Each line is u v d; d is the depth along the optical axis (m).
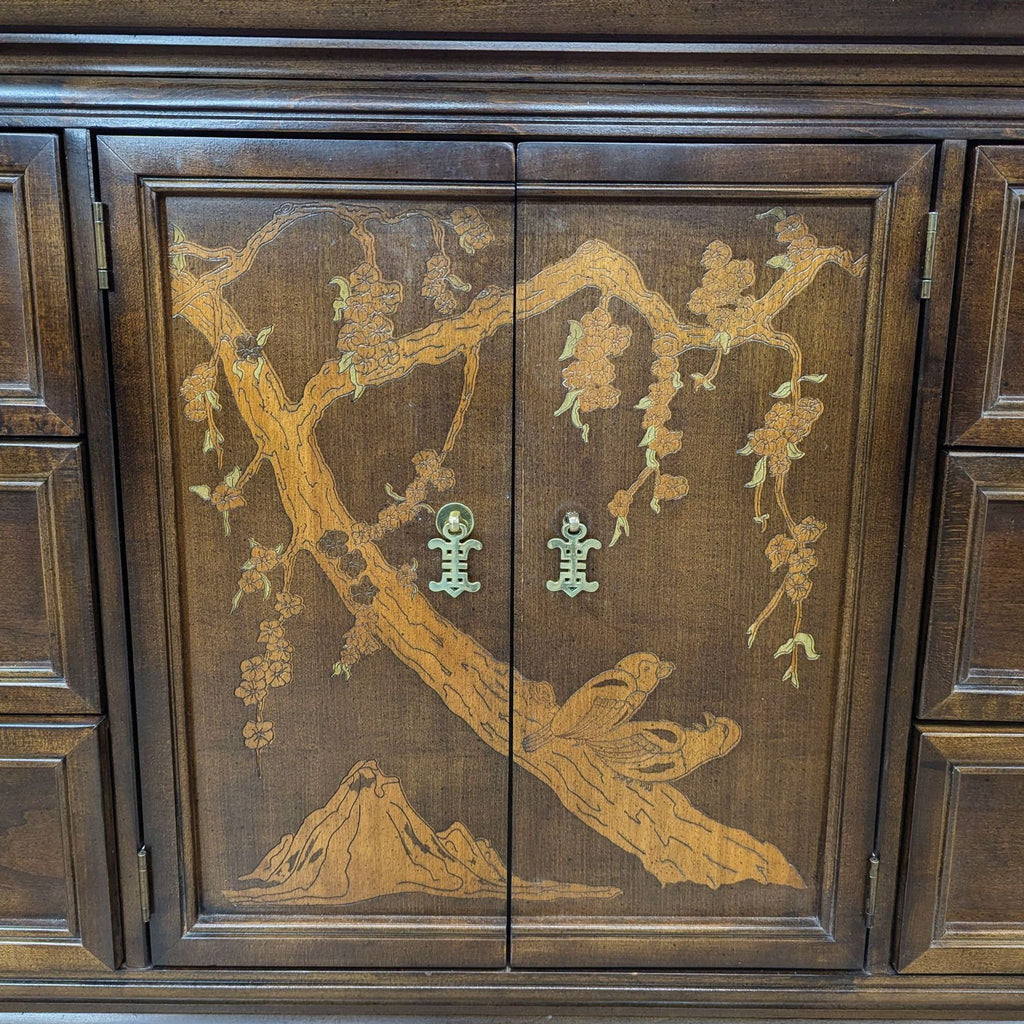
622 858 1.24
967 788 1.20
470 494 1.16
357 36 1.05
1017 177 1.08
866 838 1.23
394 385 1.13
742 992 1.27
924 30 1.03
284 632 1.18
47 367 1.11
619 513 1.16
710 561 1.17
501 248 1.10
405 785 1.22
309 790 1.22
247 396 1.13
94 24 1.03
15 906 1.24
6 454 1.12
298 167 1.08
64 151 1.08
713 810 1.23
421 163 1.08
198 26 1.03
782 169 1.08
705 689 1.20
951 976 1.25
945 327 1.12
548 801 1.23
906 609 1.17
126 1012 1.29
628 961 1.26
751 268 1.11
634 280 1.11
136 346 1.11
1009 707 1.18
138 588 1.16
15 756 1.19
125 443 1.13
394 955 1.26
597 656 1.19
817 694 1.20
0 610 1.17
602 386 1.13
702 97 1.08
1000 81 1.07
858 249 1.11
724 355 1.13
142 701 1.19
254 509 1.16
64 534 1.14
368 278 1.11
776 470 1.15
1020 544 1.15
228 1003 1.27
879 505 1.15
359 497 1.16
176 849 1.22
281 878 1.24
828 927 1.25
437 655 1.19
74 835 1.21
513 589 1.18
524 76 1.07
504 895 1.25
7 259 1.10
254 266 1.11
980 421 1.12
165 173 1.08
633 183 1.08
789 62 1.06
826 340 1.13
